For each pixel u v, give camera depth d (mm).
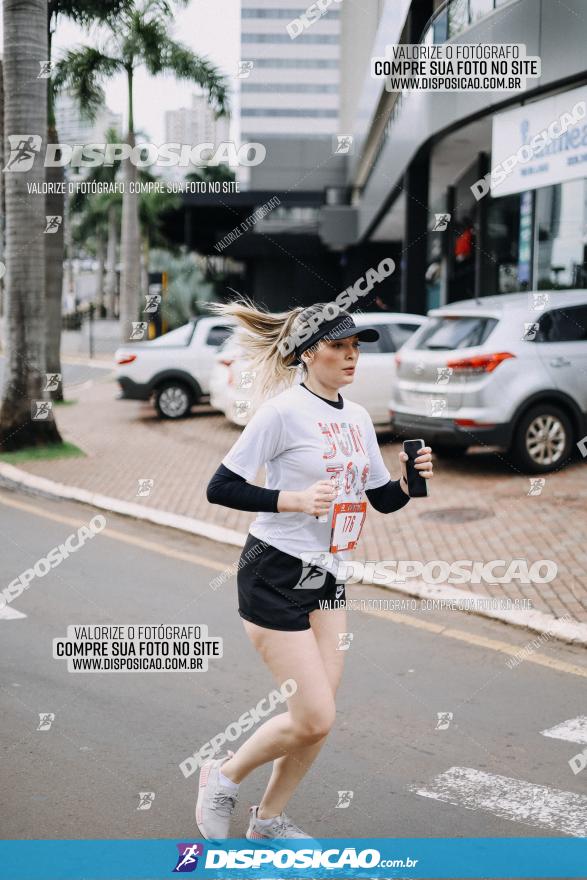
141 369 15711
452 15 13672
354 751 4145
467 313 10398
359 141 25781
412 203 17406
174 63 17969
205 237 46969
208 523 8789
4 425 12727
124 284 25672
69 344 39500
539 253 15125
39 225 12625
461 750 4148
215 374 14320
